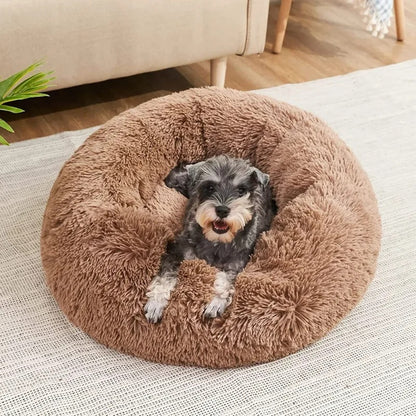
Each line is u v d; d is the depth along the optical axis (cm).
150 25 176
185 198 149
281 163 143
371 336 123
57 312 125
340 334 123
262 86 213
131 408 107
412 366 117
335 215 123
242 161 126
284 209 129
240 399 109
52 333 121
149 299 112
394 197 161
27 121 189
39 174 164
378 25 221
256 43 196
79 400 108
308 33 250
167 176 148
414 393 112
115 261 114
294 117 151
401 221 153
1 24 159
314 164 136
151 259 115
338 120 192
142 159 144
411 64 228
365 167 172
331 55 235
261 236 125
